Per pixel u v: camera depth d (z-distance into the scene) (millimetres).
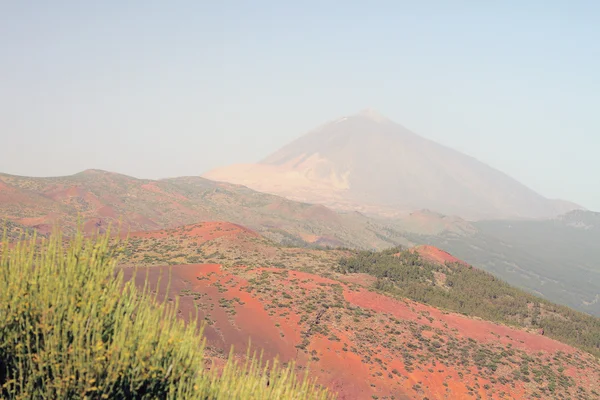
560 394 60844
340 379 55469
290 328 63531
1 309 10164
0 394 9742
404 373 59062
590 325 104062
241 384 11406
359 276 105000
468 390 58438
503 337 72938
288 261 109188
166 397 10812
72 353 10023
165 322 11094
